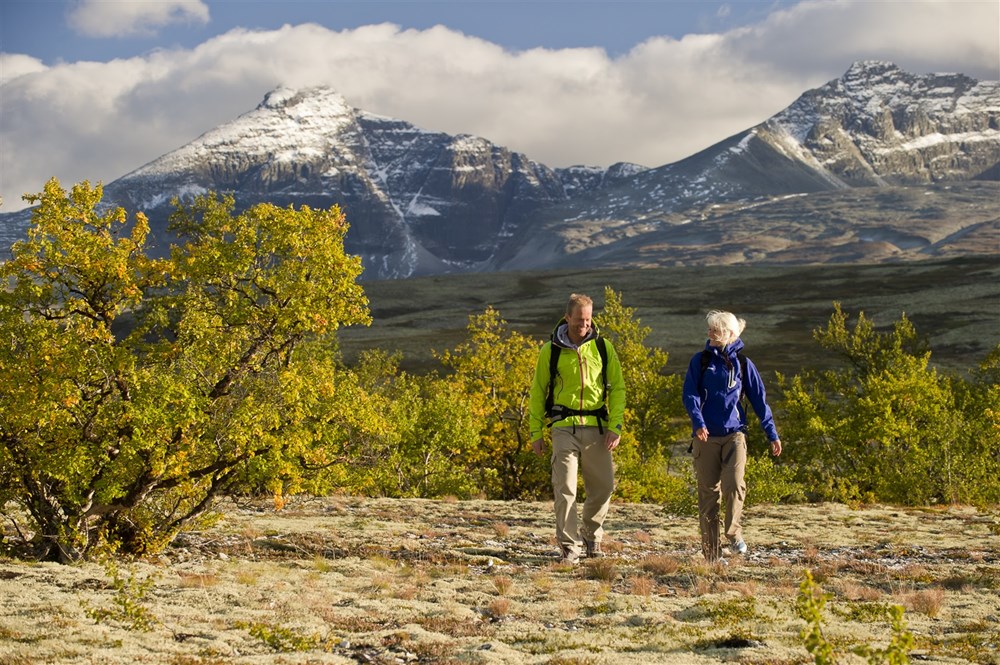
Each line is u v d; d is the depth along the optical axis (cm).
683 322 13988
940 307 13262
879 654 619
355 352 12050
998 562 1174
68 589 902
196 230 1272
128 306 1234
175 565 1136
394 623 792
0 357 1136
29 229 1177
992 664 630
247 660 647
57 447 1144
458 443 3073
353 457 1368
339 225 1288
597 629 768
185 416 1159
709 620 786
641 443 3719
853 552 1293
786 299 15838
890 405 2923
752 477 2167
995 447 2748
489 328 3597
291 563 1149
